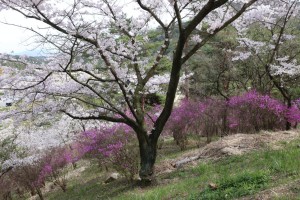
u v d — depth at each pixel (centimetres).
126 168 1036
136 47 998
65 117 1437
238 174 652
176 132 1371
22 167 1295
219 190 607
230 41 1841
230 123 1303
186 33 845
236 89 1988
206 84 1995
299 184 518
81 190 1178
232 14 1084
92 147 1202
